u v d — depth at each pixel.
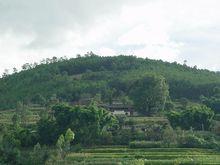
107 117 195.25
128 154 168.12
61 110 192.88
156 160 157.75
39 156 166.12
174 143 181.50
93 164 151.38
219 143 182.38
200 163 153.38
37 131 191.62
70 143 184.12
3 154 165.00
